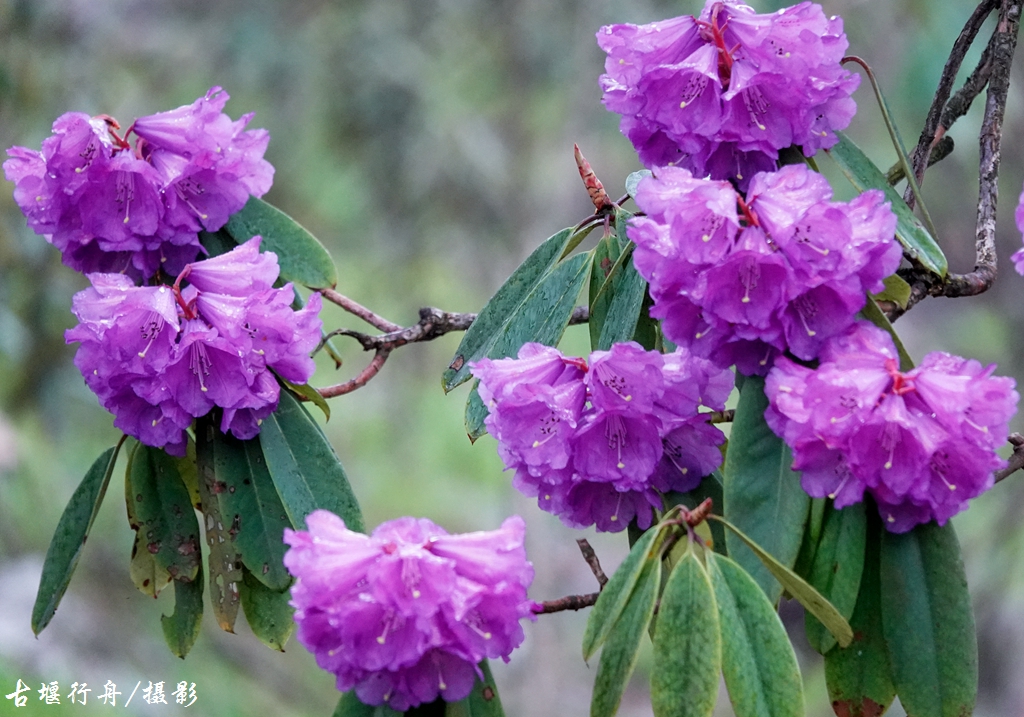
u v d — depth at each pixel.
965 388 1.72
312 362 1.87
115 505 3.45
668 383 1.79
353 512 1.87
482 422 1.87
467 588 1.71
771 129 1.80
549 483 1.81
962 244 3.60
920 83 3.13
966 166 3.46
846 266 1.73
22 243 3.05
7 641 2.93
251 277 1.86
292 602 1.72
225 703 3.29
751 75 1.79
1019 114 3.28
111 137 1.88
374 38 4.04
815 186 1.74
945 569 1.76
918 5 3.16
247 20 4.02
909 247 1.83
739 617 1.73
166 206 1.88
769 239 1.73
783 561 1.75
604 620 1.73
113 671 3.08
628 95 1.82
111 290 1.86
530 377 1.79
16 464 3.03
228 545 1.87
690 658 1.72
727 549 1.76
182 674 3.27
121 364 1.85
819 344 1.74
